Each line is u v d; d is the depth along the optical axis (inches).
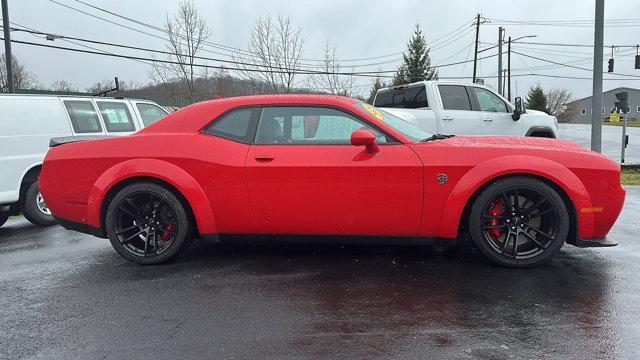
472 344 103.9
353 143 148.2
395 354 100.6
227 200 157.6
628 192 335.0
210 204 158.9
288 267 159.6
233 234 162.1
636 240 187.5
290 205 155.2
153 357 101.5
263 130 161.0
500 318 116.6
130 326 117.0
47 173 169.9
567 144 163.0
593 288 134.8
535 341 104.6
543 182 147.9
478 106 369.7
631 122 2696.9
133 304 131.0
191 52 923.4
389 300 129.6
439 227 151.9
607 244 147.7
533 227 151.6
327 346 104.9
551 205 147.5
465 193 147.6
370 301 129.3
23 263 176.6
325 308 125.4
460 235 159.5
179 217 161.9
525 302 125.9
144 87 1019.3
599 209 147.3
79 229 170.1
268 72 825.5
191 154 158.6
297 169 153.1
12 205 261.7
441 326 113.2
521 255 151.6
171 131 165.0
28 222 293.7
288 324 116.4
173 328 115.3
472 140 162.4
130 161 161.2
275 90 835.4
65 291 142.6
